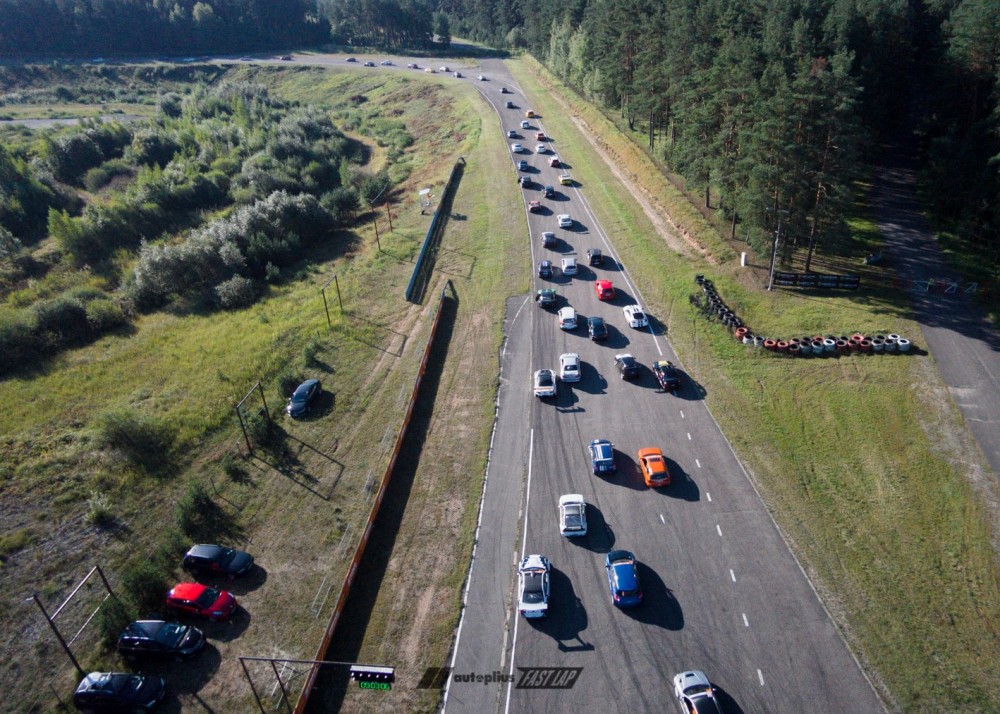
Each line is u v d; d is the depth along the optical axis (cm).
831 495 3744
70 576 3538
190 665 3061
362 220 8425
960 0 8681
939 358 4694
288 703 2867
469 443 4347
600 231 7125
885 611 3098
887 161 8169
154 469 4222
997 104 5997
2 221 8162
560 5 13425
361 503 3912
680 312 5541
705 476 3953
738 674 2870
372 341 5547
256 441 4441
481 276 6425
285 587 3422
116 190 9531
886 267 5822
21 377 5256
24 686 3002
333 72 16475
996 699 2727
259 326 5859
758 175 5275
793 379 4653
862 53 7281
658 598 3238
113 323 6122
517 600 3275
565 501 3719
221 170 9944
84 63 17075
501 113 11538
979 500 3625
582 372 4962
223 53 18912
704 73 6450
